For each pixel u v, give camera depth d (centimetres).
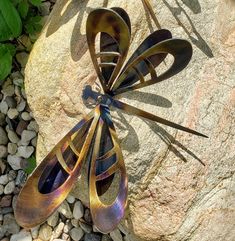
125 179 55
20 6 76
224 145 58
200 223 57
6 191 78
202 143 58
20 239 77
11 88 79
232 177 58
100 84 59
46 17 79
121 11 56
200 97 59
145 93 59
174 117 58
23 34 79
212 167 58
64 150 55
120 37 52
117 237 70
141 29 60
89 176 54
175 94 59
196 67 60
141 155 58
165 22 61
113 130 55
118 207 54
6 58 75
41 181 55
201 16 61
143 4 60
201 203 58
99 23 52
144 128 58
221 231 58
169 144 58
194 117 58
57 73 62
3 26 72
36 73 63
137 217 59
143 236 59
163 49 52
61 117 62
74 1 64
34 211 55
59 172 55
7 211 78
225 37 61
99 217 54
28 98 64
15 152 79
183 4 61
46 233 76
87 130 55
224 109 59
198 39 60
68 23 63
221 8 61
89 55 60
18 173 79
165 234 58
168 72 55
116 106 56
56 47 62
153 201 58
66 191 55
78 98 60
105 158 55
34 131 78
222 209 58
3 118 79
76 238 74
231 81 59
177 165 58
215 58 60
